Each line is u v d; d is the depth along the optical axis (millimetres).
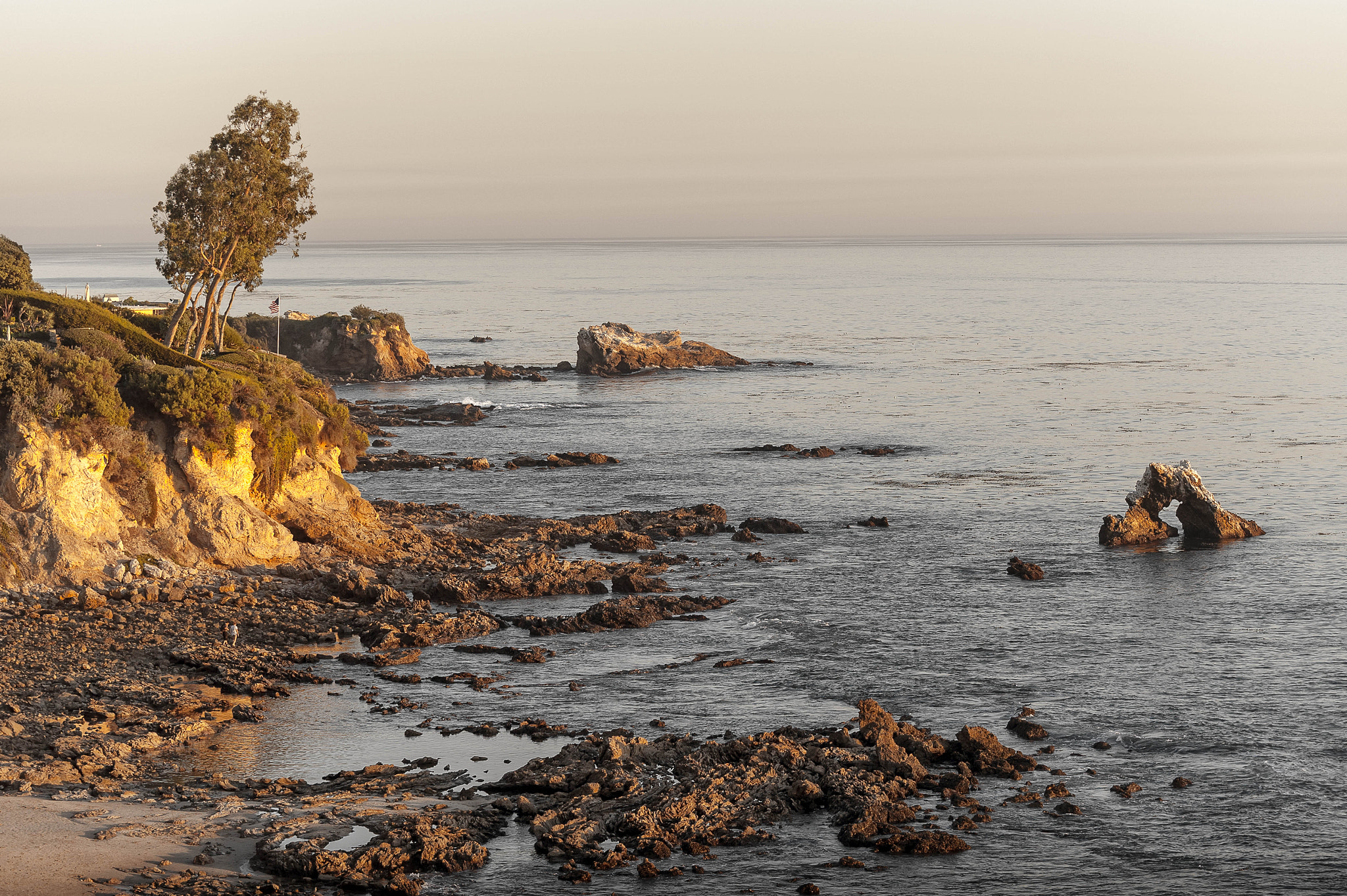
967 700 54312
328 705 51969
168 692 51375
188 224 91375
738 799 42125
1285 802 43438
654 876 37500
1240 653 61031
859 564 79500
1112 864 38906
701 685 55844
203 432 72438
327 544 76625
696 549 83812
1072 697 54719
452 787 43500
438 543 81375
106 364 70625
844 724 50438
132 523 69312
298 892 35500
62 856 36594
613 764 44594
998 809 42625
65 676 52438
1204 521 86375
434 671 57188
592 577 74188
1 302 79062
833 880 37625
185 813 40281
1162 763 47062
